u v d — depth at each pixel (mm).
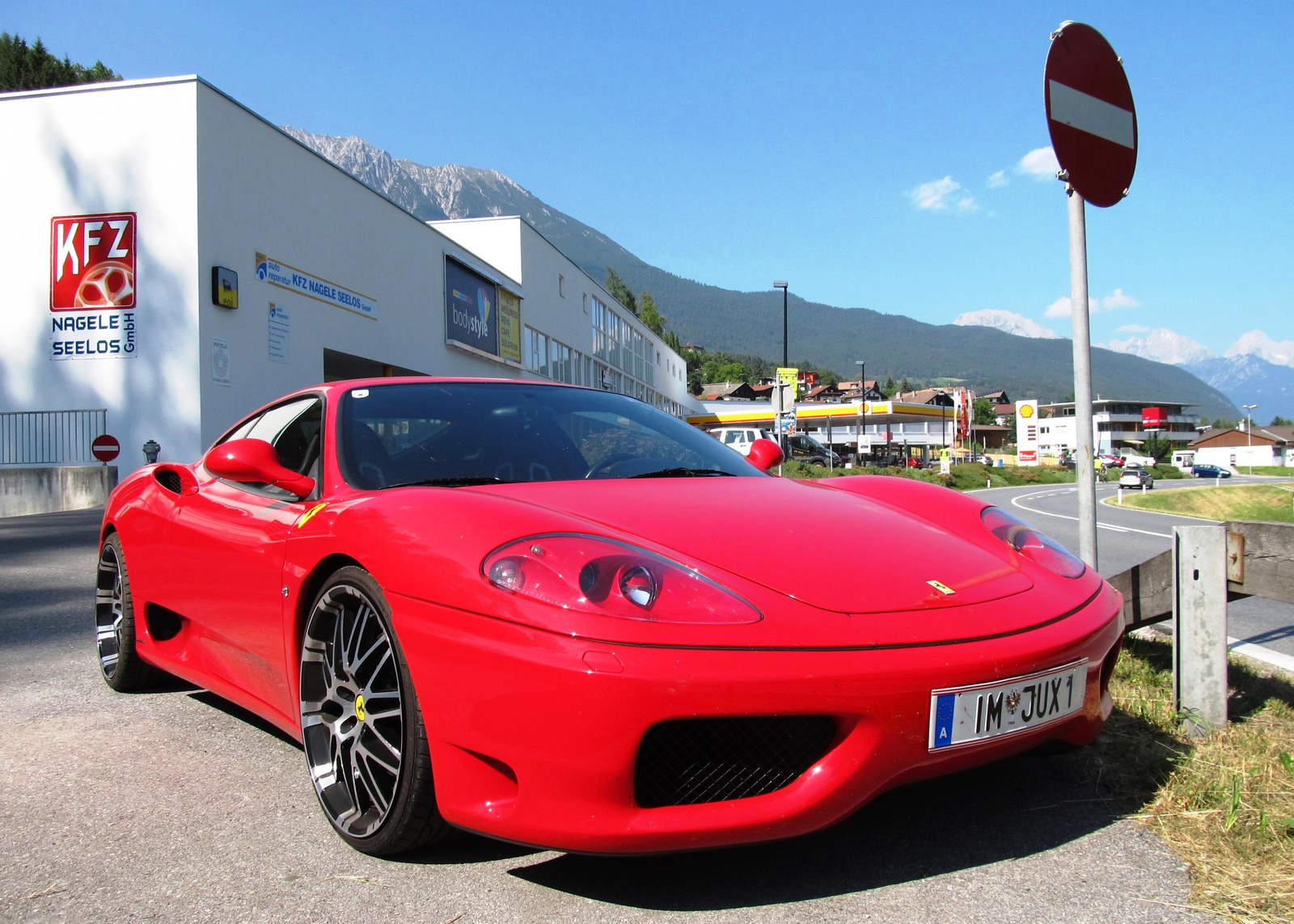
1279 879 1731
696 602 1615
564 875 1771
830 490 2531
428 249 19766
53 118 13078
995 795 2164
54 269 13070
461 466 2344
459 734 1619
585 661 1503
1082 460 3371
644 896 1685
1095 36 3369
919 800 2139
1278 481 60656
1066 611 1917
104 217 12930
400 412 2537
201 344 12766
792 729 1621
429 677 1666
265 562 2262
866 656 1595
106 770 2377
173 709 2947
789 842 1918
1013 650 1714
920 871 1780
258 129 14031
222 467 2225
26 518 10766
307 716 2064
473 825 1620
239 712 2914
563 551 1674
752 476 2643
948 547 2068
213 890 1727
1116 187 3428
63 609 4773
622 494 2133
